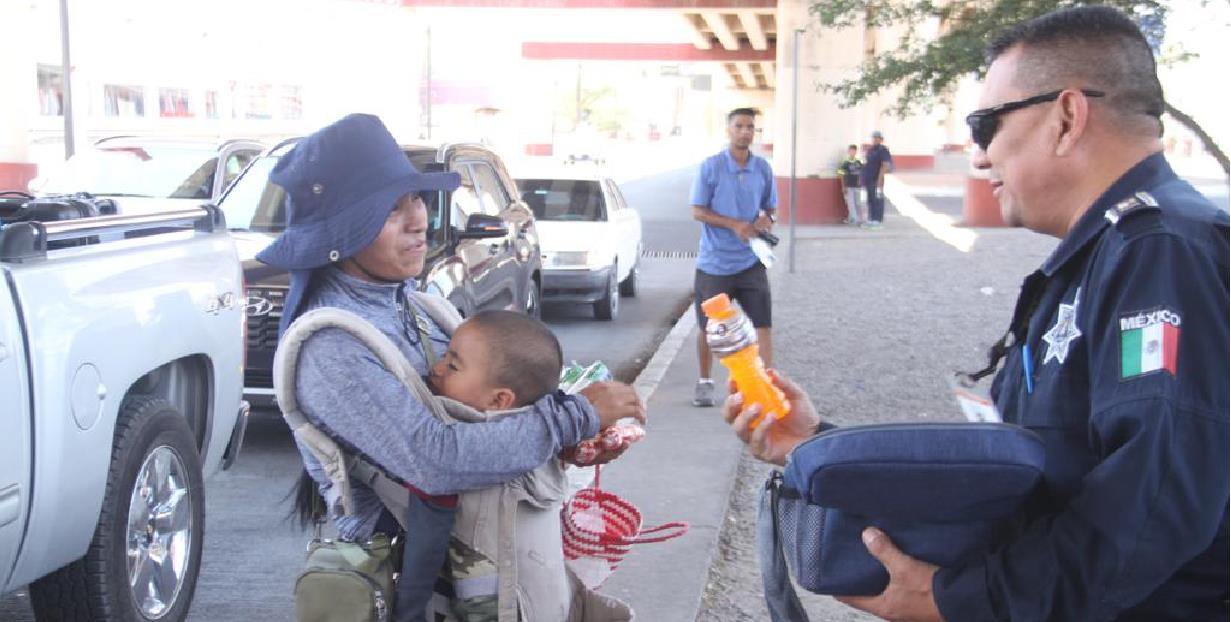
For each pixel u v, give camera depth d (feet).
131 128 104.94
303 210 8.38
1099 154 6.84
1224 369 5.85
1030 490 6.27
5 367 11.70
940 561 6.42
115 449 13.98
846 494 6.36
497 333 8.25
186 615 15.79
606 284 44.68
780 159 88.43
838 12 31.17
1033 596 6.03
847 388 30.42
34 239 12.51
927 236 76.95
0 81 77.66
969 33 27.66
